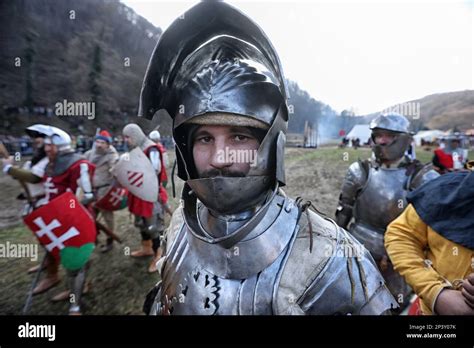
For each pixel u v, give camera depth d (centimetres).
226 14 62
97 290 217
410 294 159
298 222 67
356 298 61
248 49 68
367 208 172
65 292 208
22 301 203
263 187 62
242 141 61
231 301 63
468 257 80
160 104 74
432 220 87
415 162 165
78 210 181
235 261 63
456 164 154
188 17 62
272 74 62
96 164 284
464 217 82
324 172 402
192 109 59
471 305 72
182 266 73
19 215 360
